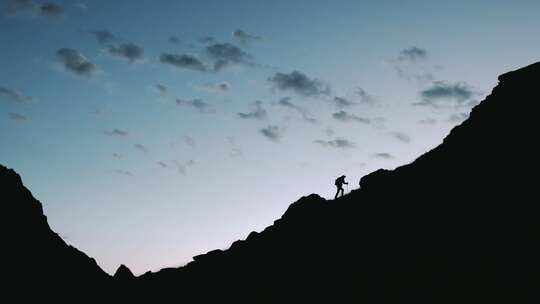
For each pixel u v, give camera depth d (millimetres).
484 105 38562
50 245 51250
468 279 21250
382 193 38344
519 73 37875
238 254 45375
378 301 23625
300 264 35125
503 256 21547
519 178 27078
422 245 26875
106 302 47719
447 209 29188
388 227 32094
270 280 35312
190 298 40688
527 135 30688
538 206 23625
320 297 27891
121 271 54031
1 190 50562
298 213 45250
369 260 29172
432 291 21859
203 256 50344
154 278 50750
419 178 36281
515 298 18500
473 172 31297
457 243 24844
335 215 40250
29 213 52469
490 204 26531
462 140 36625
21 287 43656
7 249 45531
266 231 47281
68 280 48562
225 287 39094
